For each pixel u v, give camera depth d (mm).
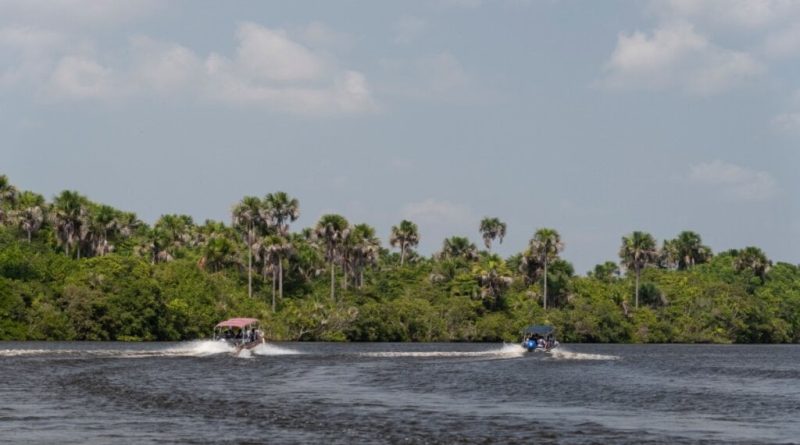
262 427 58719
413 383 92438
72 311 178875
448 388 87500
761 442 55906
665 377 108438
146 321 184750
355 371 107562
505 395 81500
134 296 185750
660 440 56281
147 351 135000
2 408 66188
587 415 67812
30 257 195625
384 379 96875
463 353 152000
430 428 59469
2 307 173875
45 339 175125
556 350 170500
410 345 194875
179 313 190750
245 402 72562
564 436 57125
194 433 55812
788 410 72875
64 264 195625
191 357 126000
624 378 104625
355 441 53938
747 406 75688
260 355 136875
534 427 60719
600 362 137000
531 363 128375
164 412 65250
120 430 56500
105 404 69250
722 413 70312
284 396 77750
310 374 102125
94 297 181875
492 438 55906
